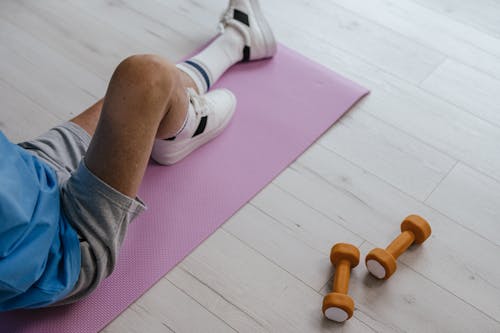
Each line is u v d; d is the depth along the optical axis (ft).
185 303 4.36
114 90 3.64
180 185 5.03
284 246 4.74
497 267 4.72
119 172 3.59
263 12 6.82
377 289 4.52
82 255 3.65
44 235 3.28
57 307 4.23
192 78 5.39
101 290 4.35
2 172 3.04
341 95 5.90
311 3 6.99
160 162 5.09
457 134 5.71
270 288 4.49
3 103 5.63
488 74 6.33
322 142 5.52
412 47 6.55
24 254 3.17
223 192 5.02
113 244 3.69
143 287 4.40
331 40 6.55
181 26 6.57
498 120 5.89
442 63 6.40
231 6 6.01
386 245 4.79
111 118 3.60
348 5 7.00
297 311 4.37
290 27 6.66
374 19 6.84
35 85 5.82
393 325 4.33
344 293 4.27
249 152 5.34
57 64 6.05
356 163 5.37
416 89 6.10
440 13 6.98
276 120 5.62
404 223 4.70
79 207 3.59
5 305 3.51
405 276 4.61
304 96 5.86
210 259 4.62
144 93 3.65
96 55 6.18
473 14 6.99
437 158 5.48
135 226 4.72
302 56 6.29
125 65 3.70
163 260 4.56
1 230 3.00
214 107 5.05
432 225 4.95
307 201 5.05
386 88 6.08
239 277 4.53
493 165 5.48
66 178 3.89
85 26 6.47
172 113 4.17
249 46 5.95
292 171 5.26
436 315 4.41
